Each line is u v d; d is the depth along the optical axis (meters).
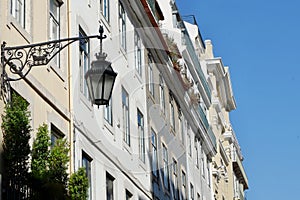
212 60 46.78
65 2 18.86
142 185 24.28
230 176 49.53
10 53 14.05
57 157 14.45
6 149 13.49
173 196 28.83
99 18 21.45
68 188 14.95
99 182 19.91
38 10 16.86
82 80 19.42
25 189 13.52
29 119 14.55
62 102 17.78
